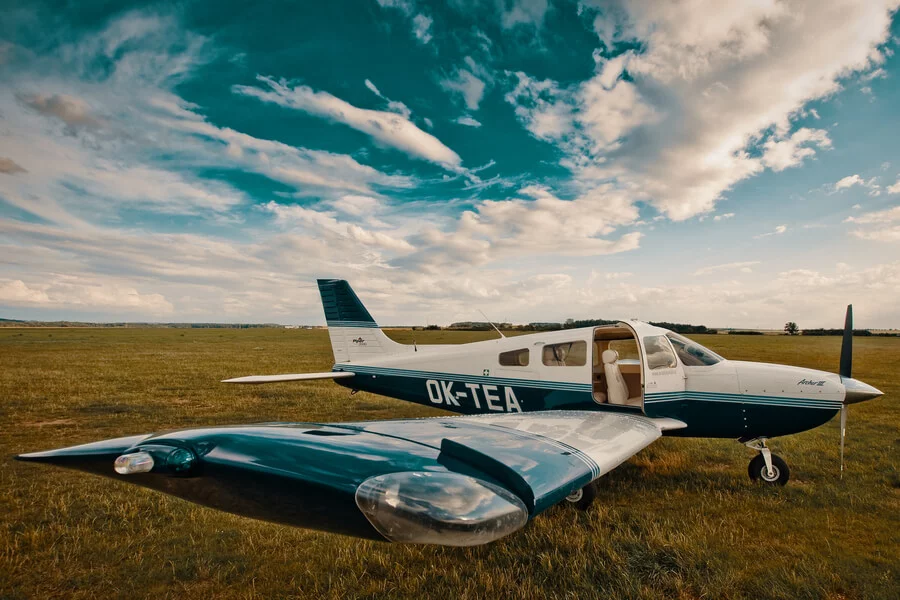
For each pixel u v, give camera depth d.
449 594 3.08
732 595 3.04
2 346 36.66
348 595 3.10
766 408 5.35
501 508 1.38
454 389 6.74
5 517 4.37
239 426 1.66
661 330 5.80
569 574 3.31
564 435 3.43
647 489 5.26
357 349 8.62
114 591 3.19
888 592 3.12
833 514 4.54
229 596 3.13
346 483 1.37
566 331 6.10
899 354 28.64
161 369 19.25
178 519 4.36
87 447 1.60
